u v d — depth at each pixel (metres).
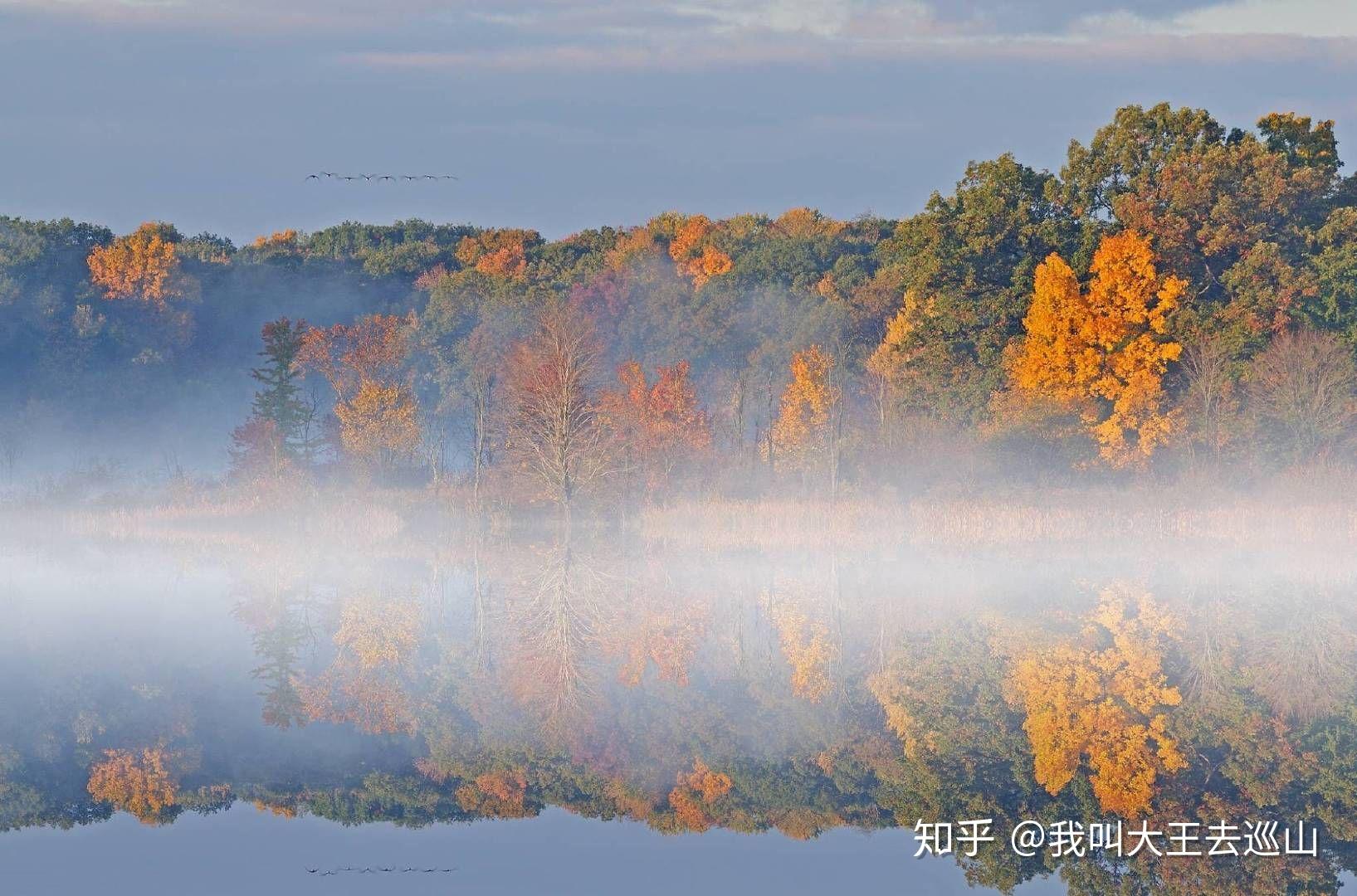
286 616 43.44
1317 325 70.56
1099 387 70.25
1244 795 26.12
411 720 31.06
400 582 50.62
